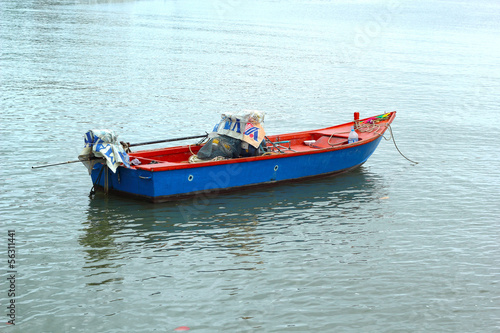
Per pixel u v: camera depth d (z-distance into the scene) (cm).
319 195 1450
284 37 5872
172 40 4950
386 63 4350
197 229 1209
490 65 4484
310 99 2808
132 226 1209
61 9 7031
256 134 1426
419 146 1998
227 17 8144
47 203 1313
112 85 2811
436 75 3822
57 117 2112
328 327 876
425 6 13688
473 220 1317
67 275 1000
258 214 1305
